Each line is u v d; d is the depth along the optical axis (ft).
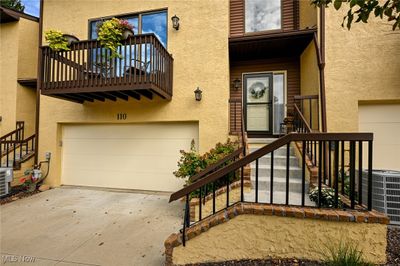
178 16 18.85
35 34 25.32
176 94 18.70
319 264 7.12
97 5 20.89
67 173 21.79
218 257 7.91
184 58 18.62
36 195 18.57
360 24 15.06
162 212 14.61
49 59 16.70
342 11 15.29
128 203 16.52
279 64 21.03
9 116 23.89
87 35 20.98
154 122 19.79
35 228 12.10
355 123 15.02
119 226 12.39
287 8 19.85
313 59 16.98
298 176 13.03
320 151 7.75
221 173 8.18
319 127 15.84
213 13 18.17
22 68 24.27
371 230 6.94
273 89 21.15
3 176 17.95
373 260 6.88
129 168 20.52
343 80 15.21
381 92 14.75
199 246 8.00
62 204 16.26
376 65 14.85
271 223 7.64
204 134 18.07
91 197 18.02
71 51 16.72
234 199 11.85
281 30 19.19
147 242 10.58
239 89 21.66
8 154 21.16
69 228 12.12
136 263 8.86
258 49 19.38
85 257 9.29
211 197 12.34
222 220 7.88
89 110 20.65
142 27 20.07
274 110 20.99
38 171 20.31
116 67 15.67
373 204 11.28
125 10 20.33
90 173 21.30
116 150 20.83
